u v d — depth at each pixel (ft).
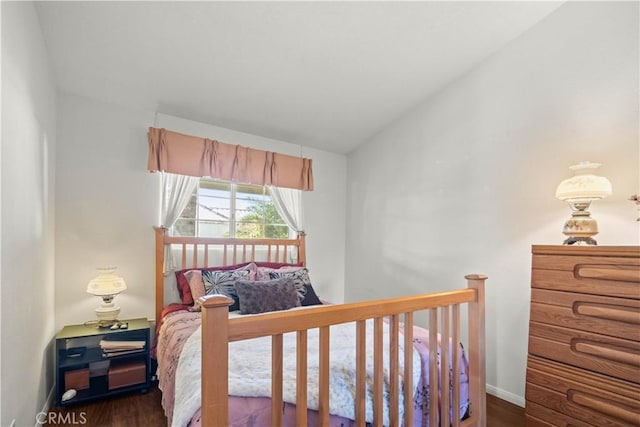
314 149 12.50
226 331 3.20
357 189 12.61
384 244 11.32
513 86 7.86
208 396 3.10
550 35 7.23
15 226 4.48
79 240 8.12
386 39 7.48
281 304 8.05
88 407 6.98
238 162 10.16
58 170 7.91
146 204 9.03
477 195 8.52
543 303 5.89
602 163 6.35
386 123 11.12
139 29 6.50
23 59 4.87
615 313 4.98
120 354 7.45
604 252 5.17
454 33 7.53
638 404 4.67
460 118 9.02
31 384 5.55
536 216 7.32
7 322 4.18
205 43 7.04
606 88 6.37
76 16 6.02
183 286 8.84
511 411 7.09
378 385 4.33
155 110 9.27
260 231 11.16
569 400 5.40
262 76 8.32
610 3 6.38
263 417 3.62
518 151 7.71
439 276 9.39
